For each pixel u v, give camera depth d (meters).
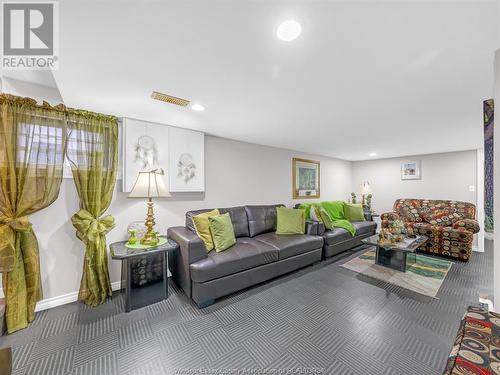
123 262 2.31
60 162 2.01
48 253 2.04
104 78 1.59
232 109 2.21
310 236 3.24
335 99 1.97
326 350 1.53
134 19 1.03
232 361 1.44
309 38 1.18
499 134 1.23
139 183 2.20
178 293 2.33
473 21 1.05
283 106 2.13
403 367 1.38
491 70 1.49
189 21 1.05
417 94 1.87
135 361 1.43
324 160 5.25
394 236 3.11
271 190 4.12
